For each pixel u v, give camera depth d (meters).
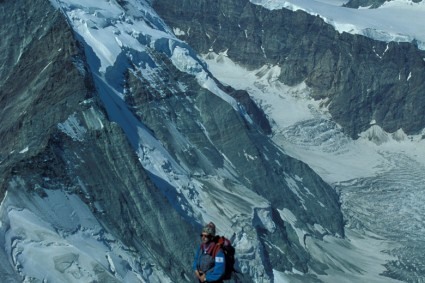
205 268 26.70
